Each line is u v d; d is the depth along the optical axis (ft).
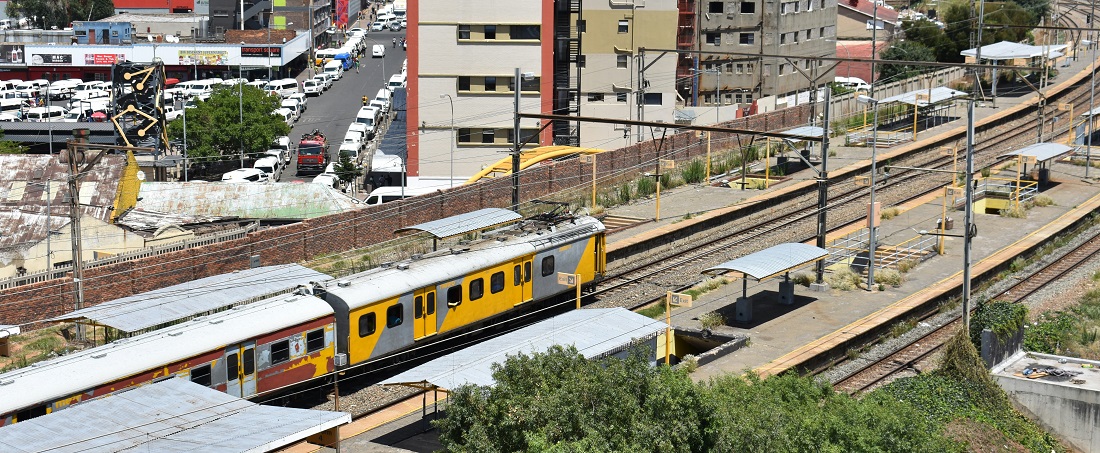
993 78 288.92
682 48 327.26
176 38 400.88
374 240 178.50
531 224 151.74
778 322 146.82
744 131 152.15
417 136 249.14
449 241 179.32
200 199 202.59
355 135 298.56
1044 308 160.56
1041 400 129.08
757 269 144.46
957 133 258.78
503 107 249.14
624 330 120.88
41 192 188.34
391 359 131.75
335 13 491.72
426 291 131.23
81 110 330.34
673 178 220.84
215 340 113.09
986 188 209.97
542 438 85.40
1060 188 220.84
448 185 247.29
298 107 342.44
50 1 464.65
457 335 136.87
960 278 166.50
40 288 140.36
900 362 139.13
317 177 252.83
